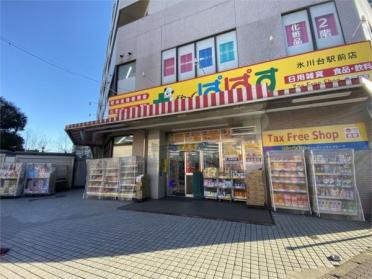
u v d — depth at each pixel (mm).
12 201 8516
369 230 4051
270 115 6379
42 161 12430
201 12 8508
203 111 6000
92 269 2861
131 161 8156
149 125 7648
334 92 4727
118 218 5418
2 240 4055
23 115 21859
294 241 3605
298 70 5977
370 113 5172
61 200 8523
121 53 10328
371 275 2516
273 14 7062
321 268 2717
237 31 7555
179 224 4746
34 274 2771
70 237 4121
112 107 9211
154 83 9000
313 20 6562
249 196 6059
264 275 2590
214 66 7887
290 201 5445
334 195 4969
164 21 9359
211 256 3135
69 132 9000
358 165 5199
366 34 6004
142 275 2672
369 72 5199
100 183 8812
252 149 6477
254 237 3830
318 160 5234
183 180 8148
